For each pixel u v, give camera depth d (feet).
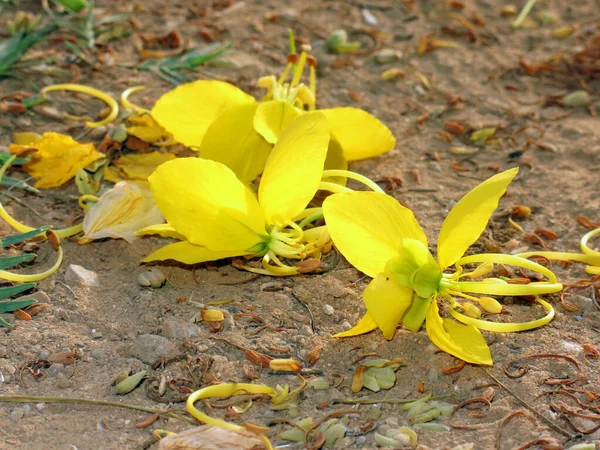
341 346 1.81
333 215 1.76
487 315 1.85
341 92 2.24
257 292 1.87
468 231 1.76
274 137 1.90
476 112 2.22
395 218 1.77
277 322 1.83
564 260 1.92
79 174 1.99
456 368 1.77
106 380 1.77
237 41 2.35
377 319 1.75
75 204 2.00
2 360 1.78
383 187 2.05
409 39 2.39
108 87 2.21
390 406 1.75
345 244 1.77
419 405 1.74
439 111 2.20
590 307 1.86
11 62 2.20
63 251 1.92
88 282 1.88
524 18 2.46
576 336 1.82
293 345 1.81
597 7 2.50
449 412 1.74
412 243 1.75
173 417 1.73
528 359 1.79
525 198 2.04
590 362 1.79
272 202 1.83
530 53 2.37
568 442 1.71
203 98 1.99
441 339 1.76
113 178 2.01
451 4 2.48
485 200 1.75
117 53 2.29
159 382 1.76
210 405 1.74
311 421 1.72
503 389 1.76
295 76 2.02
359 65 2.31
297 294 1.87
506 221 2.00
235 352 1.80
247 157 1.96
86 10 2.35
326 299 1.86
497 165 2.10
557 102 2.23
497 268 1.92
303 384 1.76
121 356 1.79
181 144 2.08
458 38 2.40
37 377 1.77
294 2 2.46
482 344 1.77
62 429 1.71
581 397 1.76
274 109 1.93
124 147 2.07
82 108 2.16
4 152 2.05
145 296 1.86
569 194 2.04
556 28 2.44
